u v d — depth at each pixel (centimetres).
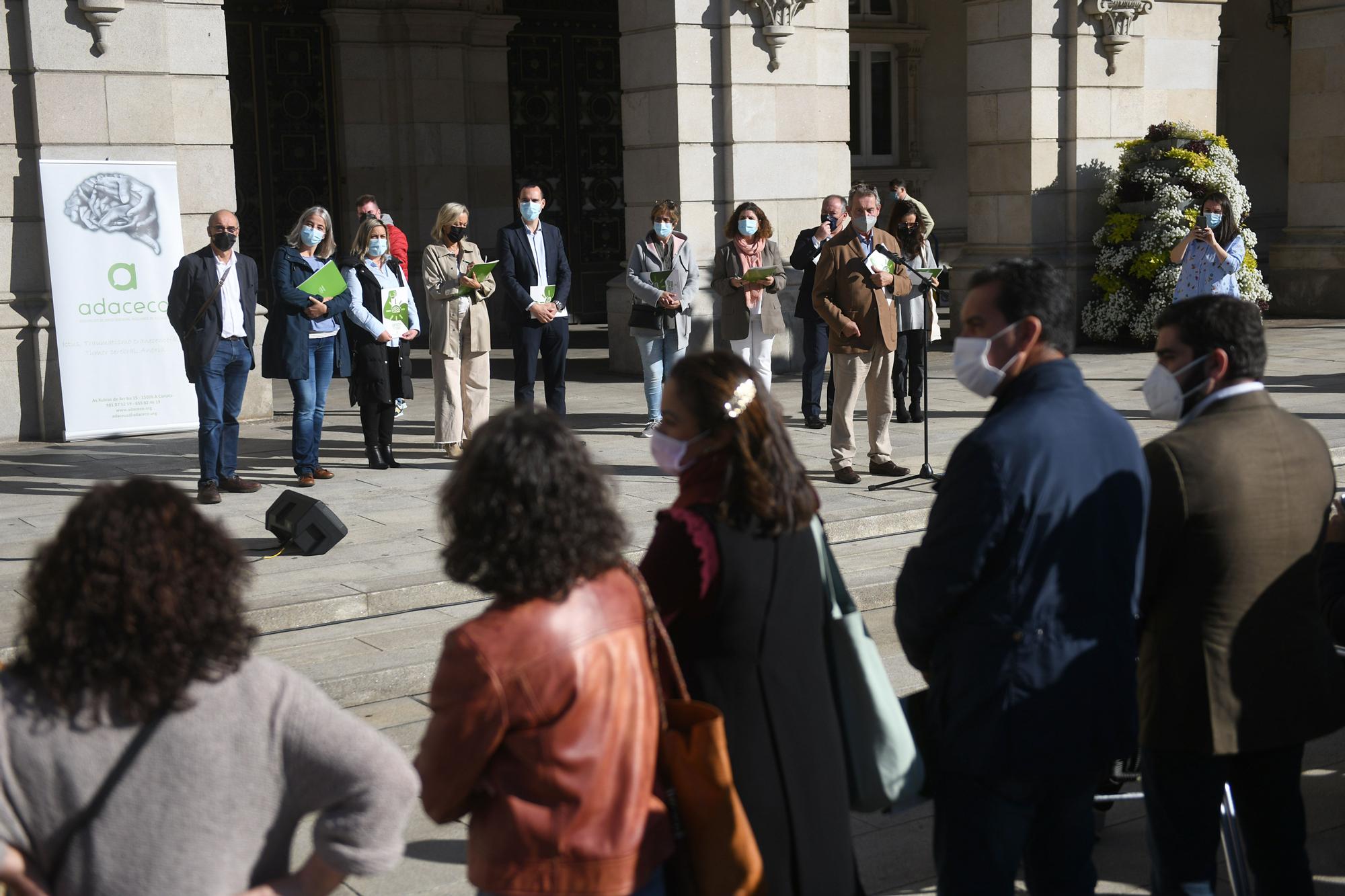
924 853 413
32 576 196
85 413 1027
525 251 966
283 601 607
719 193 1311
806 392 1044
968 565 276
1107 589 284
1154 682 309
